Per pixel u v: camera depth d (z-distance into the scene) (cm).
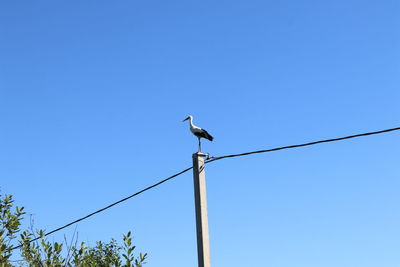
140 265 1159
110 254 1227
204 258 1216
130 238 1172
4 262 1075
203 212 1256
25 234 1155
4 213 1222
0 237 1135
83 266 1128
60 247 1112
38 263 1095
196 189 1278
